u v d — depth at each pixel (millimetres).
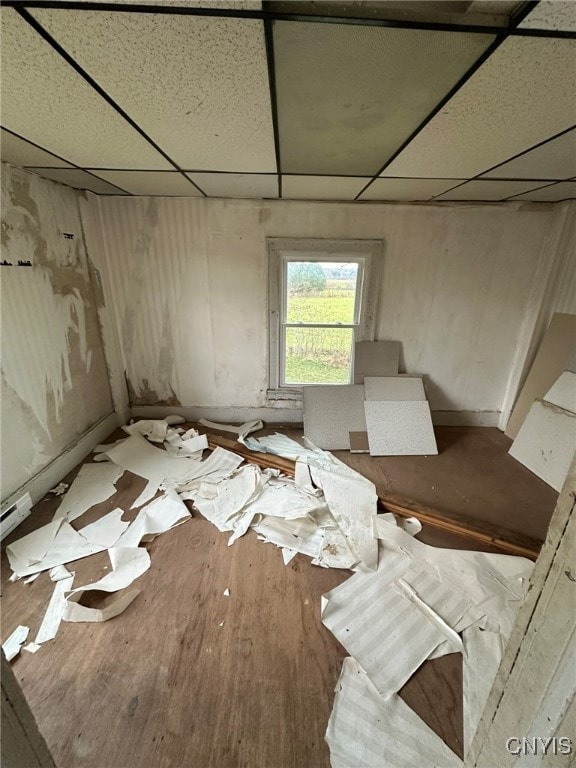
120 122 1347
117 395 3330
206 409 3574
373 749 1167
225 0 736
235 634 1531
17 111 1252
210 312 3230
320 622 1591
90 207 2814
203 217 2928
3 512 2029
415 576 1816
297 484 2529
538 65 948
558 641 622
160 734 1201
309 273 3150
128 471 2686
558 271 2906
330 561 1904
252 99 1156
